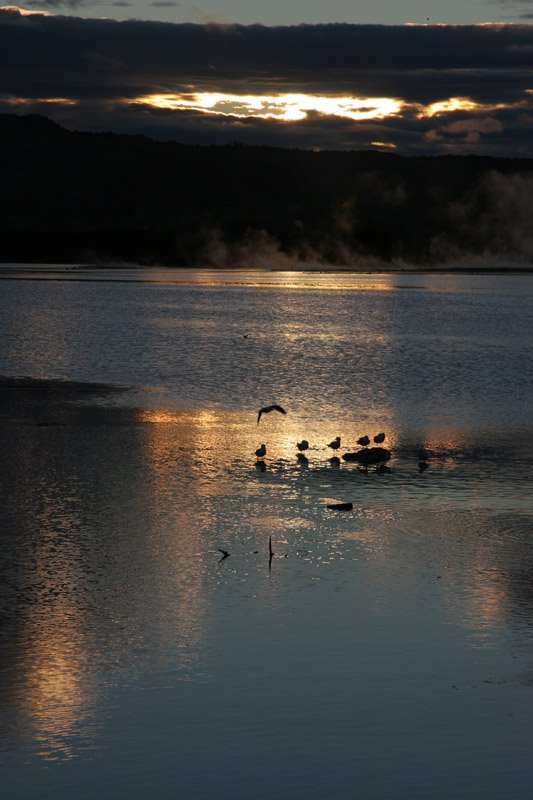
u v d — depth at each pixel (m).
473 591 17.55
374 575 18.41
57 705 13.14
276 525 21.81
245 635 15.48
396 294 127.56
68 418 35.19
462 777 11.59
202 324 78.62
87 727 12.60
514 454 29.91
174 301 105.94
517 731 12.58
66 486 24.92
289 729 12.61
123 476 26.20
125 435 32.03
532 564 19.11
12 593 17.12
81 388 43.25
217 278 166.50
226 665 14.39
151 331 71.56
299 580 18.08
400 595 17.31
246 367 51.91
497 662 14.54
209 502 23.70
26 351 57.72
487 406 39.66
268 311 94.31
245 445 30.78
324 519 22.36
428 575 18.41
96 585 17.62
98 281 145.12
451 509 23.36
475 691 13.63
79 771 11.63
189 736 12.41
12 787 11.30
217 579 18.09
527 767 11.79
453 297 122.62
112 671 14.15
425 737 12.45
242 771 11.68
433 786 11.41
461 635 15.52
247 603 16.86
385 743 12.30
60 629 15.59
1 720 12.73
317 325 80.12
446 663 14.50
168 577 18.14
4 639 15.15
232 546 20.16
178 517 22.27
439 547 20.22
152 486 25.16
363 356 57.97
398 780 11.53
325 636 15.46
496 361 56.00
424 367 52.91
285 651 14.89
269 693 13.56
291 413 37.38
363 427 34.47
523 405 40.00
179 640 15.26
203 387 44.22
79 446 30.08
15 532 20.77
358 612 16.50
